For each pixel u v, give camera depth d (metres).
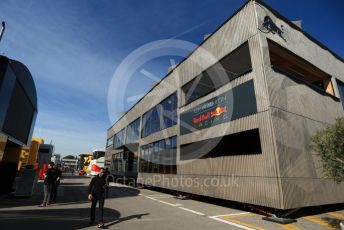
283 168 8.20
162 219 7.82
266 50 9.88
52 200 11.04
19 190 11.27
